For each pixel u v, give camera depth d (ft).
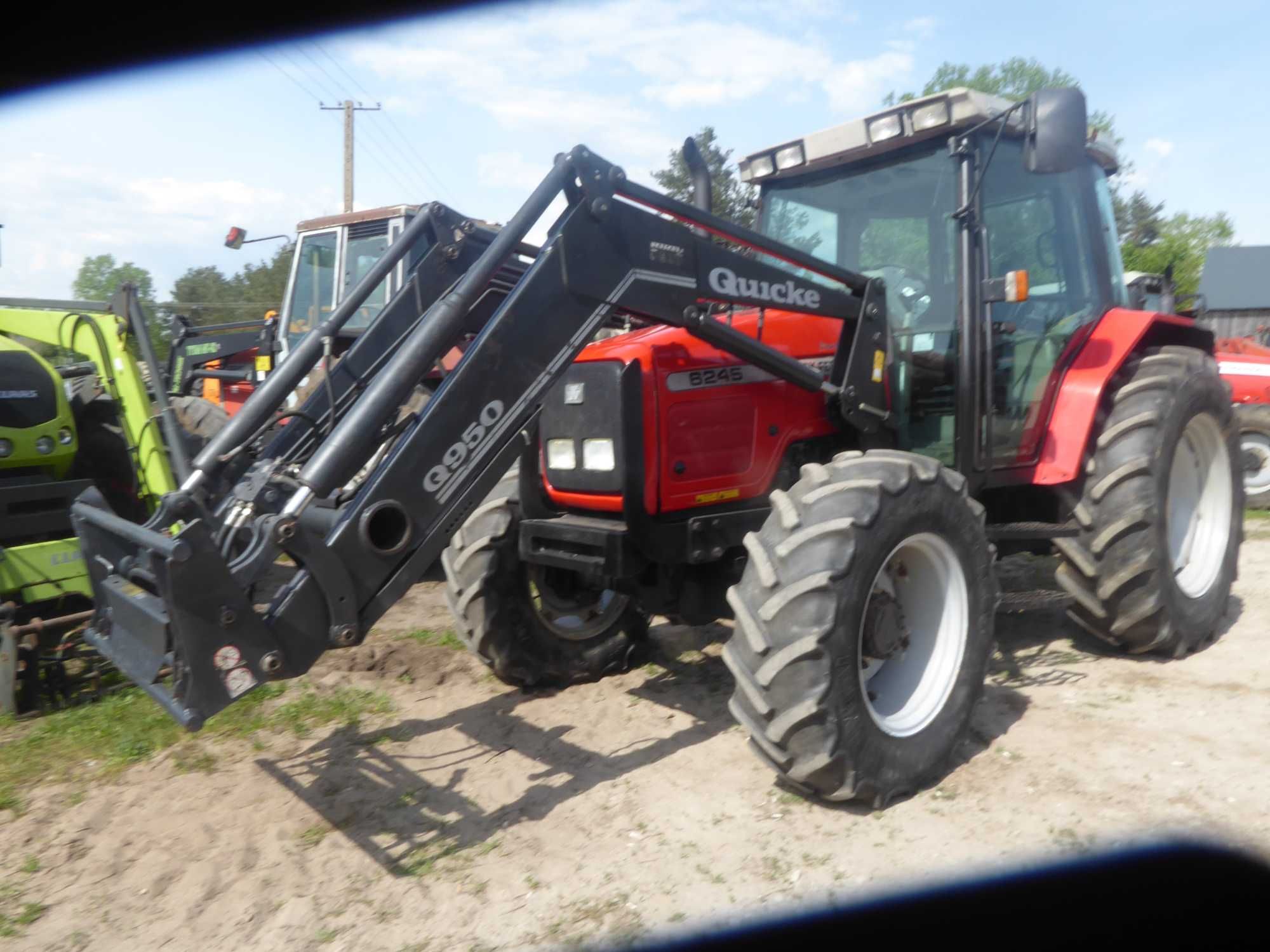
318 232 26.37
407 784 10.32
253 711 12.32
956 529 10.21
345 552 8.54
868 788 9.21
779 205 14.79
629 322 13.05
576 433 11.43
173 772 10.64
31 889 8.35
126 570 9.57
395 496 8.77
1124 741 10.77
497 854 8.85
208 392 31.73
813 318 12.58
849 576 9.07
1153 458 12.71
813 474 9.89
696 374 11.37
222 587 7.95
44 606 14.30
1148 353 14.48
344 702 12.61
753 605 9.33
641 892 8.14
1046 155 11.17
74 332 16.34
